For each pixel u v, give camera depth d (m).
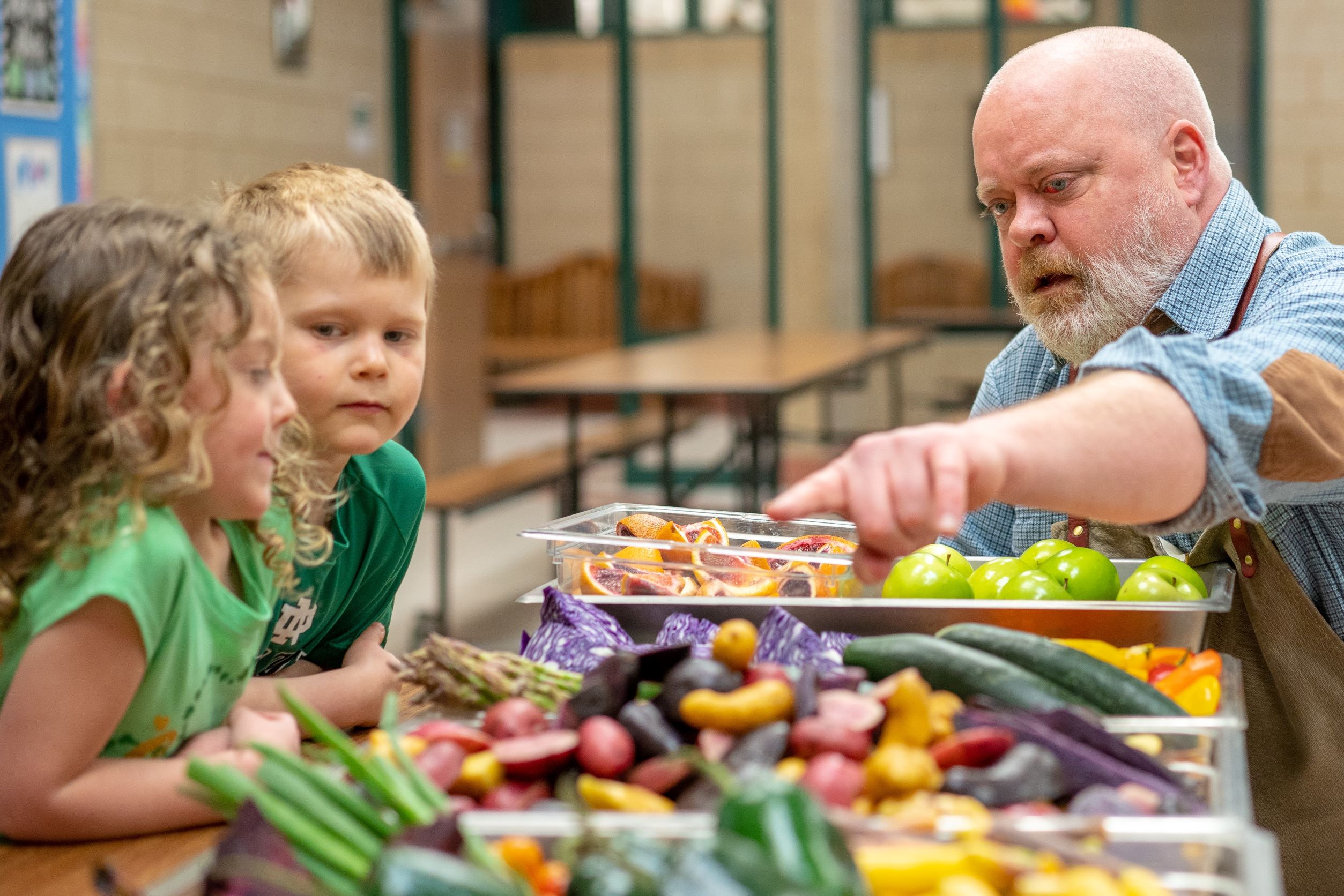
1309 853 1.73
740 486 7.65
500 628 5.39
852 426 9.34
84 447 1.17
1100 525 1.99
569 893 0.83
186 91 6.23
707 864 0.77
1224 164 2.03
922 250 9.23
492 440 10.56
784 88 9.23
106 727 1.16
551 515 8.09
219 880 0.85
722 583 1.67
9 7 4.48
